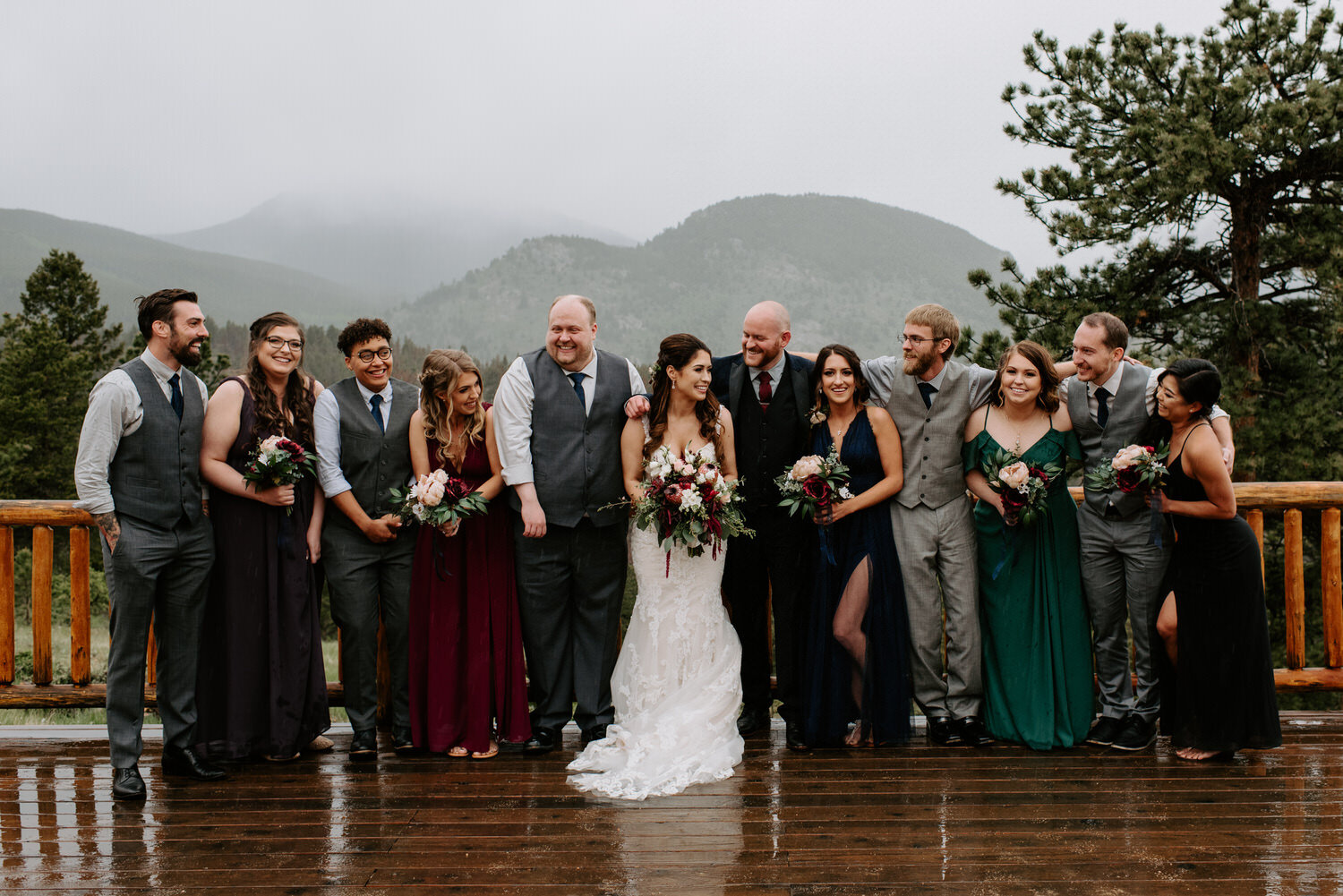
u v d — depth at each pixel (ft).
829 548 12.35
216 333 339.16
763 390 12.82
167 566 11.17
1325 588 13.67
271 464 11.07
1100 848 9.05
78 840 9.39
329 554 12.12
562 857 8.91
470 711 12.06
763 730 13.28
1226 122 39.83
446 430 12.17
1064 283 41.91
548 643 12.46
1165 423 11.78
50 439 100.63
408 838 9.39
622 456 12.64
